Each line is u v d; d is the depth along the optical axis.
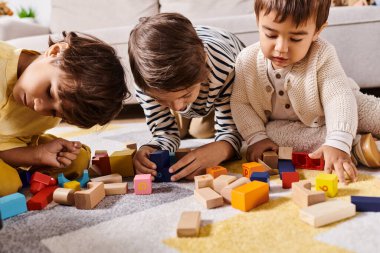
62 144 0.92
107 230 0.63
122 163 0.94
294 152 0.95
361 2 1.78
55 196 0.76
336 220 0.61
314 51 0.91
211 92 1.01
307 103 0.96
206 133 1.34
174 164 0.88
